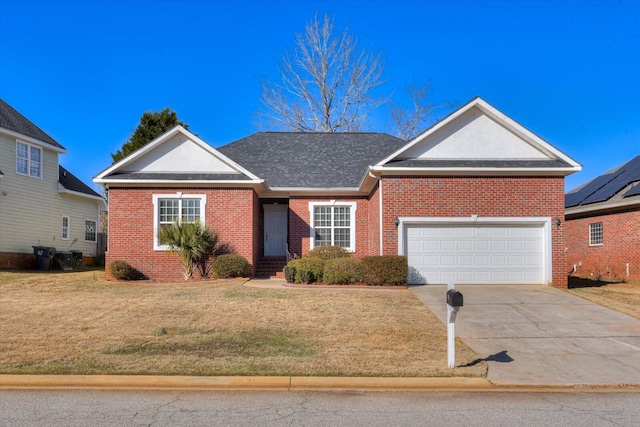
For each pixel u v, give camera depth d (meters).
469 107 18.91
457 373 8.37
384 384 7.95
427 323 12.14
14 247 25.36
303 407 6.87
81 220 31.00
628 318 13.06
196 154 20.78
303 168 24.19
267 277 21.23
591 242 26.94
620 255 24.34
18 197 25.72
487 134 19.11
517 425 6.20
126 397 7.28
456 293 8.58
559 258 18.20
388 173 18.28
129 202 20.17
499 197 18.28
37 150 27.27
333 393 7.59
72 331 10.88
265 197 23.20
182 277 19.97
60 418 6.32
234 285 17.36
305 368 8.42
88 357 8.92
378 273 17.30
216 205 20.33
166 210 20.38
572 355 9.83
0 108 26.27
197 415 6.48
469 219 18.20
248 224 20.28
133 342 10.02
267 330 11.12
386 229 18.20
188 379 7.91
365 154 25.53
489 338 11.05
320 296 15.13
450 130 19.12
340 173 23.70
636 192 23.14
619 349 10.30
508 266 18.36
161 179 19.92
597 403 7.18
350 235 22.62
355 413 6.62
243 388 7.80
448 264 18.30
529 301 15.09
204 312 12.90
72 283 18.17
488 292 16.50
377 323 11.96
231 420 6.30
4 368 8.26
